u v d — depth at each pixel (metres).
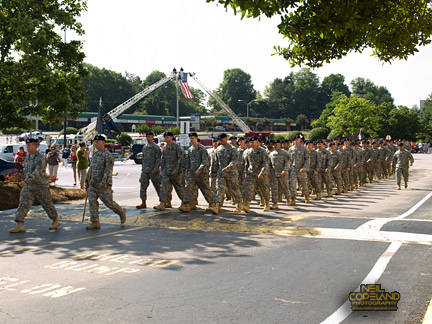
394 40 7.19
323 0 5.73
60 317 4.76
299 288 5.70
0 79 14.59
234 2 5.25
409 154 18.97
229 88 157.12
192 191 12.38
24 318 4.73
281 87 160.38
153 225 10.37
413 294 5.43
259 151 12.19
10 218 11.58
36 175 9.66
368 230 9.23
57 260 7.20
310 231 9.30
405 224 9.83
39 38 14.52
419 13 7.17
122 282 6.00
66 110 16.08
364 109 71.00
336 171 17.33
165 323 4.59
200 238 8.85
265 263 6.91
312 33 6.24
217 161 13.88
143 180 12.99
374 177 26.59
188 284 5.89
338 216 11.27
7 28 14.69
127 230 9.80
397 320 4.67
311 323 4.60
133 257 7.37
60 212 12.45
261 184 12.38
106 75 123.62
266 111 157.00
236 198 12.22
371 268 6.54
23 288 5.77
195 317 4.76
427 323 4.41
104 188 10.09
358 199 15.59
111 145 49.75
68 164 36.56
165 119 103.06
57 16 15.88
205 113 164.75
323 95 157.62
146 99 125.62
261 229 9.66
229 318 4.73
